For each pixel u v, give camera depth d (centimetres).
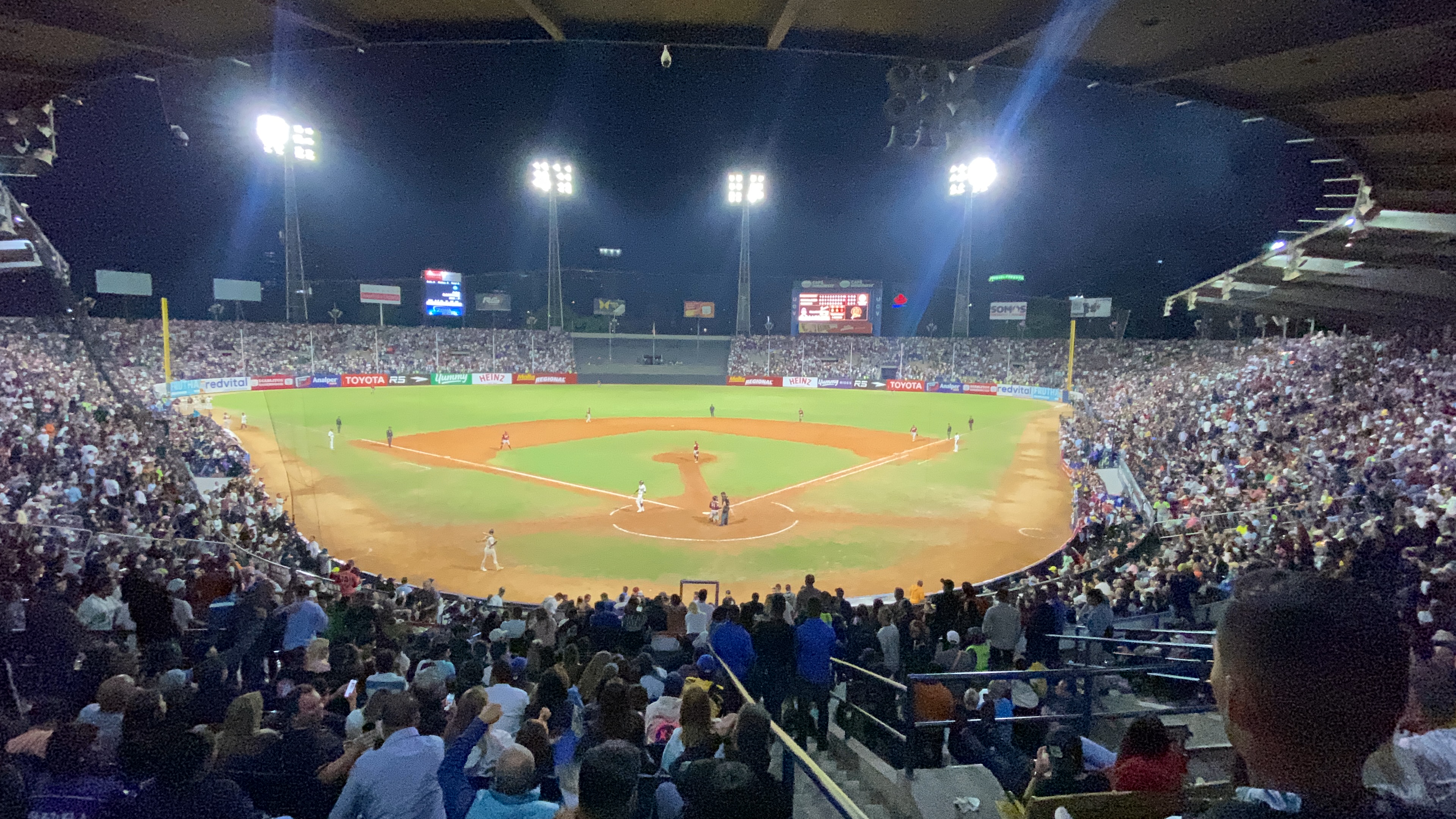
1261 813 163
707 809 312
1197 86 889
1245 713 166
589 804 338
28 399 2973
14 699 787
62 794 460
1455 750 251
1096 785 462
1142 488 3156
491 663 1038
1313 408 3225
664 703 777
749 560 2677
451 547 2766
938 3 674
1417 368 3012
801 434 5566
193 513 2284
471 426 5616
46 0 707
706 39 753
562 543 2830
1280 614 160
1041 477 4144
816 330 10069
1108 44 755
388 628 1284
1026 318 10238
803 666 879
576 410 6650
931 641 1156
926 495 3709
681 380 9769
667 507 3400
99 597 1114
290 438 4875
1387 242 2233
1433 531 1412
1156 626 1395
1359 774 162
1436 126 959
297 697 753
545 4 678
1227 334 6969
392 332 8988
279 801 531
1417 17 651
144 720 411
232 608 1152
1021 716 790
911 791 639
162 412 3838
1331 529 1706
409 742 493
